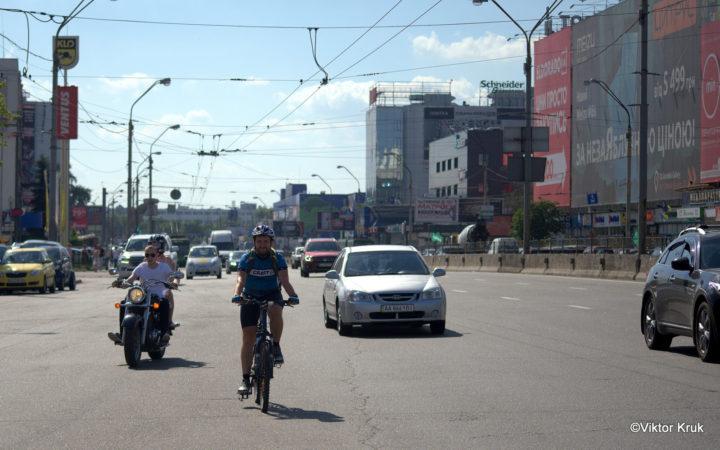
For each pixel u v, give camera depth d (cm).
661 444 761
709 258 1339
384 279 1775
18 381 1179
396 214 13862
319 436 814
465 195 13350
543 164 5181
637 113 8362
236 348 1562
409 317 1714
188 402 1005
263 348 941
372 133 19650
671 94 7781
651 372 1198
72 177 15575
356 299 1717
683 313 1349
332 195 18425
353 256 1884
